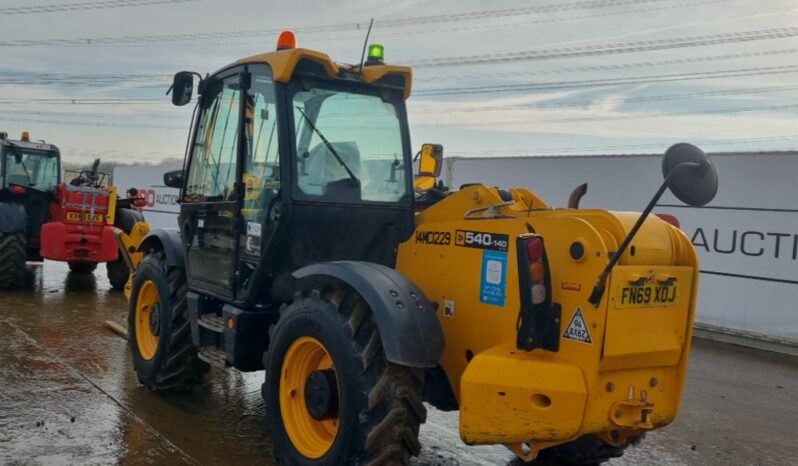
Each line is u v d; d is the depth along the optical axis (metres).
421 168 5.14
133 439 4.32
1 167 10.17
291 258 4.11
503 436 3.16
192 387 5.45
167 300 5.13
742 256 8.12
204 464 4.00
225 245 4.46
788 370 7.03
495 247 3.48
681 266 3.41
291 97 3.99
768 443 4.84
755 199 8.00
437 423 5.04
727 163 8.20
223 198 4.53
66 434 4.33
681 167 2.99
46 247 9.50
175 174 5.39
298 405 3.82
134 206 10.62
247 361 4.23
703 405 5.71
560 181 9.59
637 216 3.39
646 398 3.31
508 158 10.12
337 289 3.63
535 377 3.11
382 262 4.32
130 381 5.55
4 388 5.18
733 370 6.99
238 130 4.35
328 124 4.13
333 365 3.50
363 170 4.25
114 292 9.76
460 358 3.66
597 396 3.12
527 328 3.20
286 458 3.76
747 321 8.08
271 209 4.04
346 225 4.14
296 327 3.70
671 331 3.34
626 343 3.13
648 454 4.55
